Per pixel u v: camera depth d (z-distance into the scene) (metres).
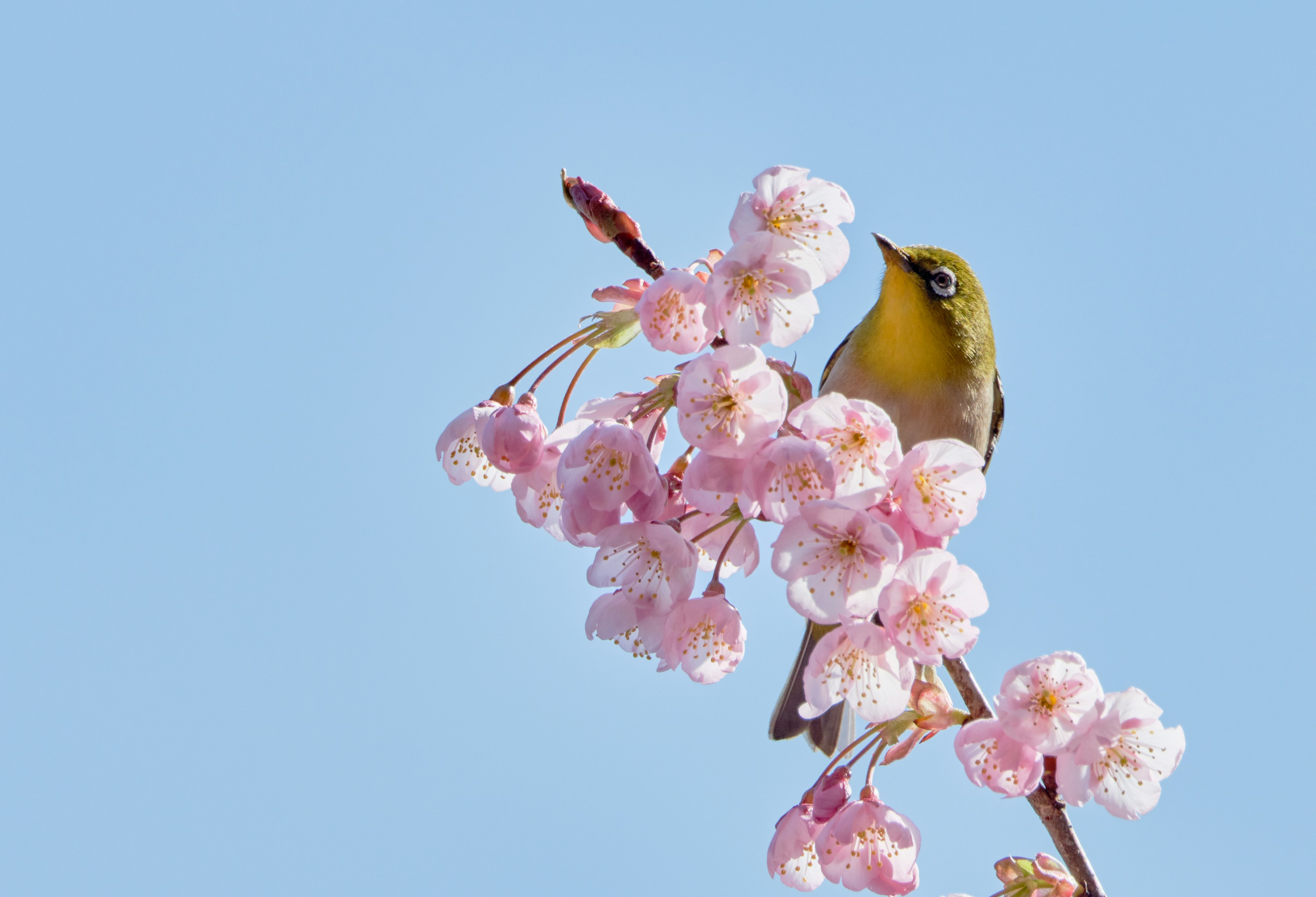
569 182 6.60
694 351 5.47
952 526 4.98
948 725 5.86
